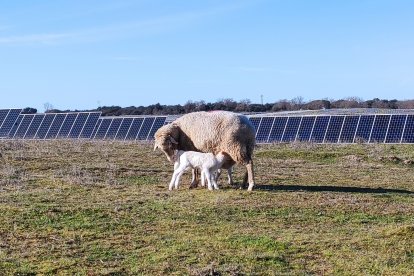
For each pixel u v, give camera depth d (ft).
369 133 91.09
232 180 52.90
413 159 71.51
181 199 43.09
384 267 27.89
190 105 195.72
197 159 47.50
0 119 122.42
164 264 27.99
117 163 62.54
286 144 86.69
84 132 110.32
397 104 189.57
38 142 84.43
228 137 47.60
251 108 192.85
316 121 97.30
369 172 62.64
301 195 45.39
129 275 26.73
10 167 55.01
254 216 38.17
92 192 45.39
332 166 66.80
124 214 37.83
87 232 33.53
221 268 27.37
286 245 31.17
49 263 28.22
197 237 32.68
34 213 37.14
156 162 64.95
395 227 34.55
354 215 39.06
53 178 50.70
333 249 30.63
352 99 205.36
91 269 27.43
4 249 30.25
